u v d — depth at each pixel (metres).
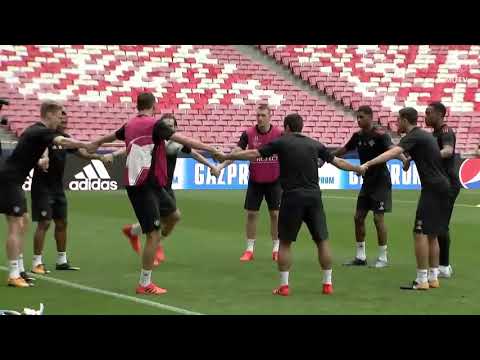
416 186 67.62
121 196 54.22
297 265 27.70
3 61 71.19
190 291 22.38
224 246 32.56
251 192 28.95
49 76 71.38
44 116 22.34
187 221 41.06
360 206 27.80
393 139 75.19
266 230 38.09
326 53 81.31
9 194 22.45
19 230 22.97
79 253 29.91
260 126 28.95
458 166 66.94
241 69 78.06
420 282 22.97
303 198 21.81
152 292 21.91
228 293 22.11
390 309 19.91
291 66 79.31
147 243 21.84
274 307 20.05
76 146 21.89
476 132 76.44
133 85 73.25
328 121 74.69
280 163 22.20
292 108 75.19
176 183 63.09
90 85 71.81
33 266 25.61
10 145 60.94
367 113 27.27
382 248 27.73
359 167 22.80
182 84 74.75
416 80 80.38
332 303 20.70
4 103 23.44
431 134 23.30
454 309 19.97
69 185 58.97
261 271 26.30
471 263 28.73
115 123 69.50
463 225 40.44
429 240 23.38
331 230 38.12
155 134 21.34
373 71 80.38
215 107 73.50
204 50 78.62
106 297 21.23
